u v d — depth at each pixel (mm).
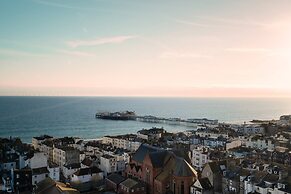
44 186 125375
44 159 172875
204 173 147250
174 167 143000
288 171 137625
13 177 146625
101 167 196500
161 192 142750
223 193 138125
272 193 123125
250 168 152750
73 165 186000
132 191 142875
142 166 156875
